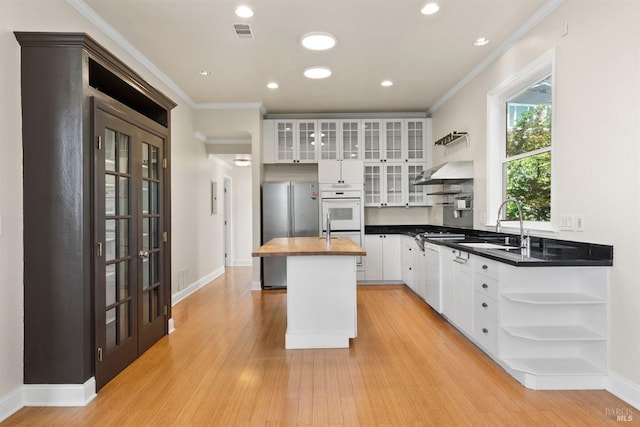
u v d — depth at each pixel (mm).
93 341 2430
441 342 3348
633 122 2215
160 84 4402
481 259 3010
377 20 3186
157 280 3471
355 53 3842
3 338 2160
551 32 2941
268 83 4723
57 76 2312
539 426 2037
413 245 5141
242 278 6781
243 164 8195
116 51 3438
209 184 6465
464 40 3564
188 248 5363
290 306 3262
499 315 2703
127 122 2891
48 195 2316
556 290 2709
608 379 2428
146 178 3238
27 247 2309
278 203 5754
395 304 4703
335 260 3277
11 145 2217
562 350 2658
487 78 4047
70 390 2307
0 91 2143
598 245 2490
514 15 3115
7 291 2189
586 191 2594
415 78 4590
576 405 2250
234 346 3299
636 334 2225
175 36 3445
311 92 5098
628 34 2236
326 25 3264
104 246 2545
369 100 5496
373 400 2326
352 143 6074
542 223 3250
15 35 2248
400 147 6070
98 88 3023
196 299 5105
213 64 4102
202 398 2371
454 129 5012
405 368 2797
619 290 2344
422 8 3000
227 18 3129
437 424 2064
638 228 2203
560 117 2846
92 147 2418
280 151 5996
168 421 2117
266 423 2084
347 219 5793
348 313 3266
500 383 2545
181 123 5074
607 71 2395
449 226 5336
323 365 2865
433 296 4227
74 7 2842
